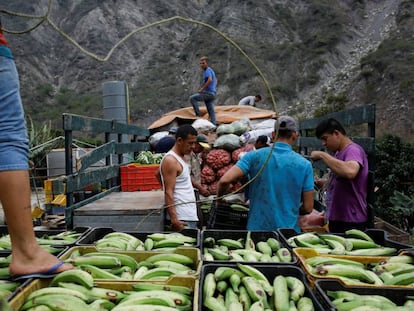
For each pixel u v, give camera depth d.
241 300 2.14
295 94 55.59
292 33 66.25
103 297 2.10
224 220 4.91
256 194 3.99
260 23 66.88
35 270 2.23
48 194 7.93
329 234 3.20
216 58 61.53
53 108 58.88
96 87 64.12
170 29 72.50
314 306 2.06
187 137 4.56
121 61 67.19
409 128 41.56
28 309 1.93
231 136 7.11
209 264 2.43
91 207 4.90
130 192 6.61
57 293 2.04
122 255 2.61
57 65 68.12
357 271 2.39
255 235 3.22
